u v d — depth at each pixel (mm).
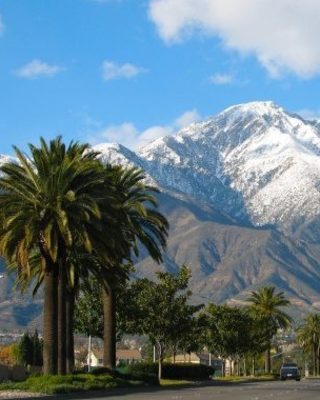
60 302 62562
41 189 57344
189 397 48438
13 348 144750
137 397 48219
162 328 90938
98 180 59250
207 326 108312
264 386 74938
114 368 71375
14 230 55906
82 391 56938
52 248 55844
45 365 59406
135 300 90562
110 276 69125
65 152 60781
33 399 46469
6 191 58844
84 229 56906
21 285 68938
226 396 50219
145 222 71562
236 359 145625
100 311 90938
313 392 58594
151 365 93500
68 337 70250
